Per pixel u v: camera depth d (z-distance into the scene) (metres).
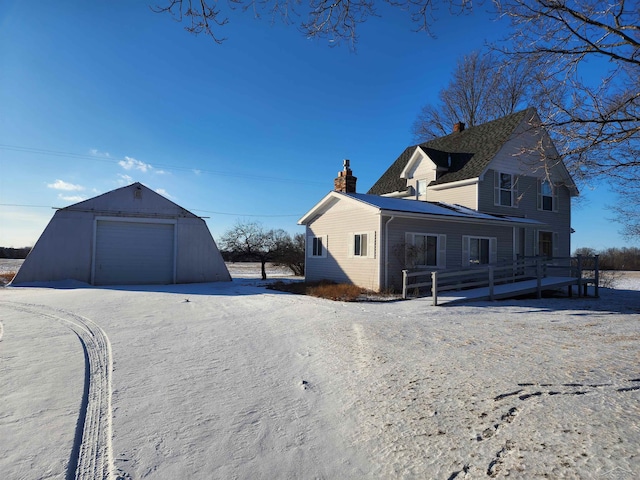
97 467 3.41
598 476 3.00
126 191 20.50
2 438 3.87
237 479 3.25
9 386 5.28
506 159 21.22
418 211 16.83
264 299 14.06
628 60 6.21
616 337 7.72
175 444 3.80
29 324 9.53
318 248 20.28
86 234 19.70
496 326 8.98
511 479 3.06
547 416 4.04
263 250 27.14
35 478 3.23
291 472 3.35
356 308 11.67
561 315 10.64
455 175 21.34
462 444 3.64
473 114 32.75
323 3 5.56
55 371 5.90
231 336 8.29
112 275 20.09
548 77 6.93
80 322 9.79
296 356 6.76
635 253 49.44
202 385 5.37
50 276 19.12
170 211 21.30
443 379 5.30
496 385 4.97
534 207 22.55
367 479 3.23
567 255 24.16
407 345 7.20
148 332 8.67
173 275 21.12
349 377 5.60
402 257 16.45
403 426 4.07
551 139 7.29
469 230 18.61
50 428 4.08
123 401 4.81
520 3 6.27
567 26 6.32
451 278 17.58
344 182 19.88
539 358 6.14
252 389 5.23
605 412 4.06
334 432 4.04
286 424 4.23
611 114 6.49
